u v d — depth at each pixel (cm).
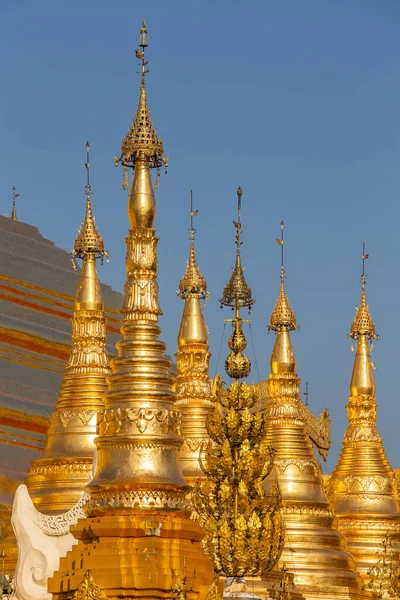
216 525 5084
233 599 5025
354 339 9238
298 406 8250
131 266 6034
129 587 5581
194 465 7306
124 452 5791
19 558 6388
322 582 7669
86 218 7375
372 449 8938
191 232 8006
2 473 8906
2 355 9450
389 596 7269
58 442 7038
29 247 9994
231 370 5244
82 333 7244
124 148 6069
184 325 7744
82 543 5794
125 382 5884
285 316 8362
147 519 5691
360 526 8706
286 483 7938
